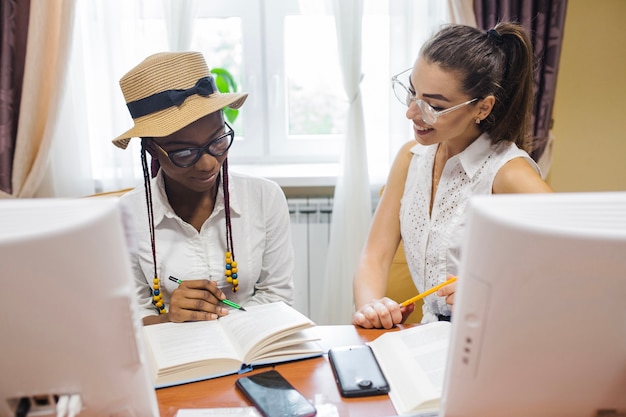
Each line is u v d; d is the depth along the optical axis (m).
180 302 1.14
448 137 1.30
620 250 0.54
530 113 1.35
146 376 0.68
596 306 0.58
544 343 0.61
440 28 1.33
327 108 2.50
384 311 1.15
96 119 2.20
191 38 2.08
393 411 0.85
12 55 2.03
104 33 2.10
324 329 1.15
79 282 0.56
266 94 2.47
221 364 0.96
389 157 2.20
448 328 1.06
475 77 1.21
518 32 1.27
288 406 0.84
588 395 0.65
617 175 2.31
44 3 1.99
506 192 1.30
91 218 0.56
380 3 2.14
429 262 1.44
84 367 0.62
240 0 2.36
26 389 0.62
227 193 1.33
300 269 2.37
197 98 1.18
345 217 2.19
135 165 2.23
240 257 1.40
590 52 2.20
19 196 2.10
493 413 0.68
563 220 0.56
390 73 2.12
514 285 0.57
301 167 2.47
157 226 1.35
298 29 2.40
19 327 0.57
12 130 2.09
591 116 2.26
